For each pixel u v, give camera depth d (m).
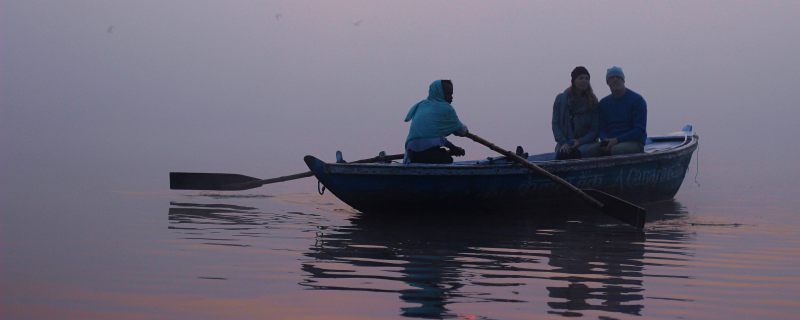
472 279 9.49
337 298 8.54
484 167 14.52
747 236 12.87
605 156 16.81
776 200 18.48
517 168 14.84
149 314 7.93
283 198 18.12
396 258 10.77
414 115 15.75
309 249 11.39
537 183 15.23
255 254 10.96
